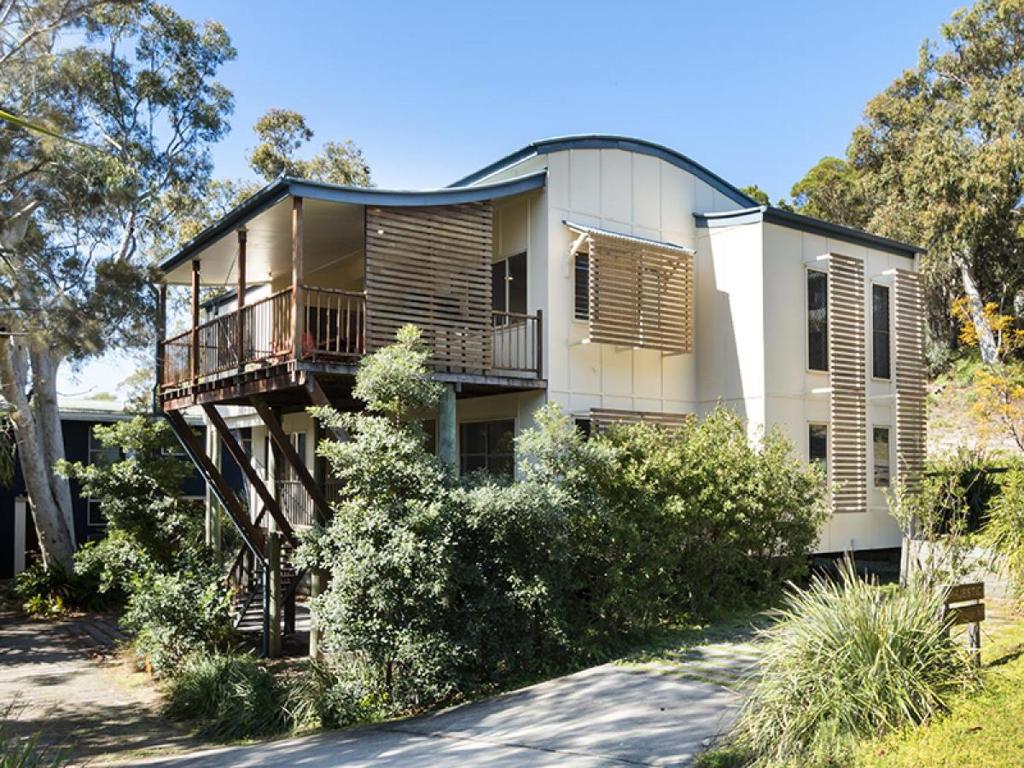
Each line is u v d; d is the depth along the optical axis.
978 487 11.66
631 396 13.86
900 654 5.53
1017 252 27.92
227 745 8.55
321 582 11.69
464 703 8.47
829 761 4.82
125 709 10.52
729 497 11.02
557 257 13.09
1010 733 4.78
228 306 21.17
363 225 12.41
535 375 12.79
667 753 5.64
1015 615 8.77
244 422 20.19
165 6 21.75
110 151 20.95
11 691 11.49
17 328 14.58
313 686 9.34
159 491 15.72
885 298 15.94
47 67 15.78
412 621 8.68
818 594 6.34
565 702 7.52
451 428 11.81
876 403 15.39
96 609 18.22
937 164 26.42
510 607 9.02
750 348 13.90
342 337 15.66
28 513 21.84
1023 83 27.11
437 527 8.66
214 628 12.29
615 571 9.41
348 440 10.33
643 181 14.31
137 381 21.55
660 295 13.75
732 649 9.05
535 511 8.93
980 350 29.41
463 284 11.99
